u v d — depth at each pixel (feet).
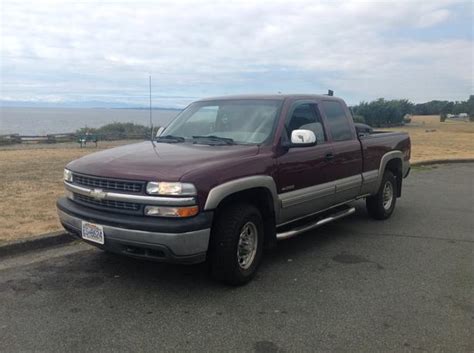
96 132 140.26
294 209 17.47
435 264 17.74
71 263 17.16
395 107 271.69
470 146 94.27
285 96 18.70
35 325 12.30
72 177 15.49
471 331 12.23
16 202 26.43
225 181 14.12
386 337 11.87
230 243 14.39
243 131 17.44
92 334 11.85
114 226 13.70
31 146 100.42
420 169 50.85
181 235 13.12
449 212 27.45
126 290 14.75
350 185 20.83
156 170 13.74
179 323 12.53
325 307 13.66
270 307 13.62
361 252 19.24
